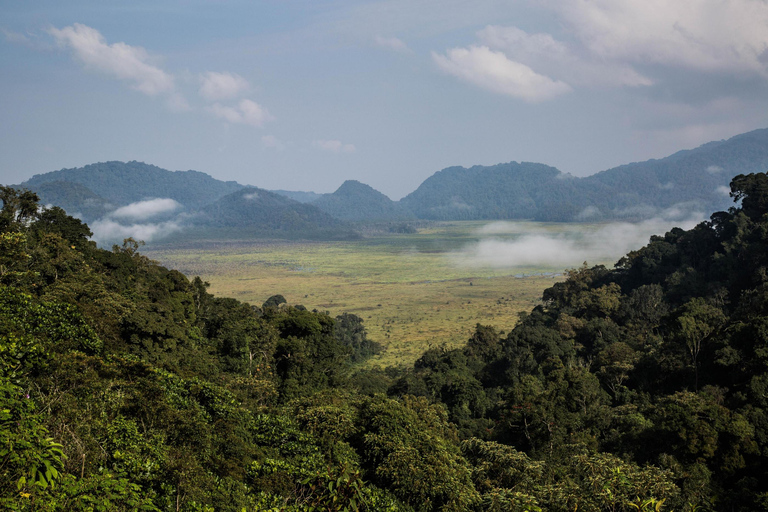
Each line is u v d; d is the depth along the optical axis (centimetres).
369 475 3959
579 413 5878
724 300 10250
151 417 3108
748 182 12262
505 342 10444
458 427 7225
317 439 4025
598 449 5253
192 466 2641
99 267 7281
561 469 4481
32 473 1562
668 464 4478
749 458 4528
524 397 6319
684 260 12406
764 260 10281
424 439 4250
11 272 4806
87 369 3209
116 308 5147
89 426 2459
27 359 2839
